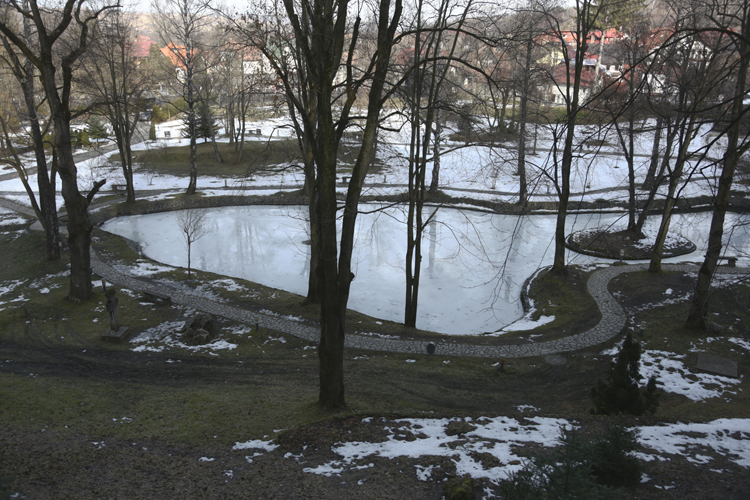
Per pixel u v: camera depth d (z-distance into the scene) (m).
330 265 9.88
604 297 20.38
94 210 36.03
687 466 7.37
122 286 21.55
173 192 42.06
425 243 30.81
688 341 16.28
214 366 14.75
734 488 6.65
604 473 6.61
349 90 9.39
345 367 14.48
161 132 66.06
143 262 25.31
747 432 9.21
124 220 35.81
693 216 35.00
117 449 8.74
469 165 48.19
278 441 8.95
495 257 27.97
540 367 14.84
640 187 41.41
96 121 55.97
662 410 11.96
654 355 15.45
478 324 19.50
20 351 15.41
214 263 26.78
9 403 11.12
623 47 29.86
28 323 17.62
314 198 18.23
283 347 16.17
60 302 19.48
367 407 11.54
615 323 17.91
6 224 31.08
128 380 13.53
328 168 9.45
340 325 10.38
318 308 19.36
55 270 23.28
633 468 6.51
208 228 33.84
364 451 8.20
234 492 6.84
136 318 18.27
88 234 19.42
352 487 6.81
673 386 13.48
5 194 38.72
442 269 25.98
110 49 32.16
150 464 8.03
